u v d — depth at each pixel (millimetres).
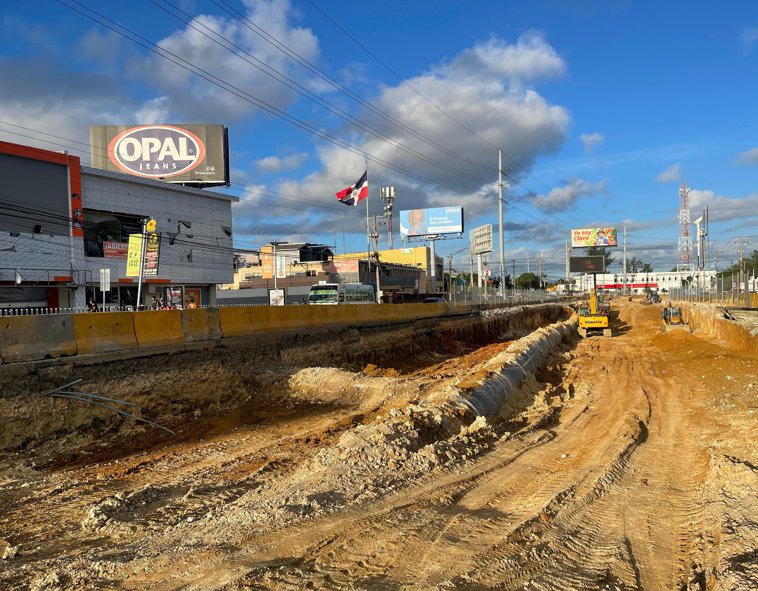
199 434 14859
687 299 59094
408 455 9805
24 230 28438
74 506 9219
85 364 15320
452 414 12734
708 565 5812
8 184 27781
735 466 8773
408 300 73875
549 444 11844
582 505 7977
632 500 8367
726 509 7234
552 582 5398
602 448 11430
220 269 41688
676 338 35219
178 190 37844
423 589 5105
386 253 89312
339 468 9070
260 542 6262
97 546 7117
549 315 76938
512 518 7254
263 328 23281
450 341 42312
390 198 48812
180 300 31453
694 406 16281
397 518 7027
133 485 10438
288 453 12375
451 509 7551
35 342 14461
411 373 28203
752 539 6020
